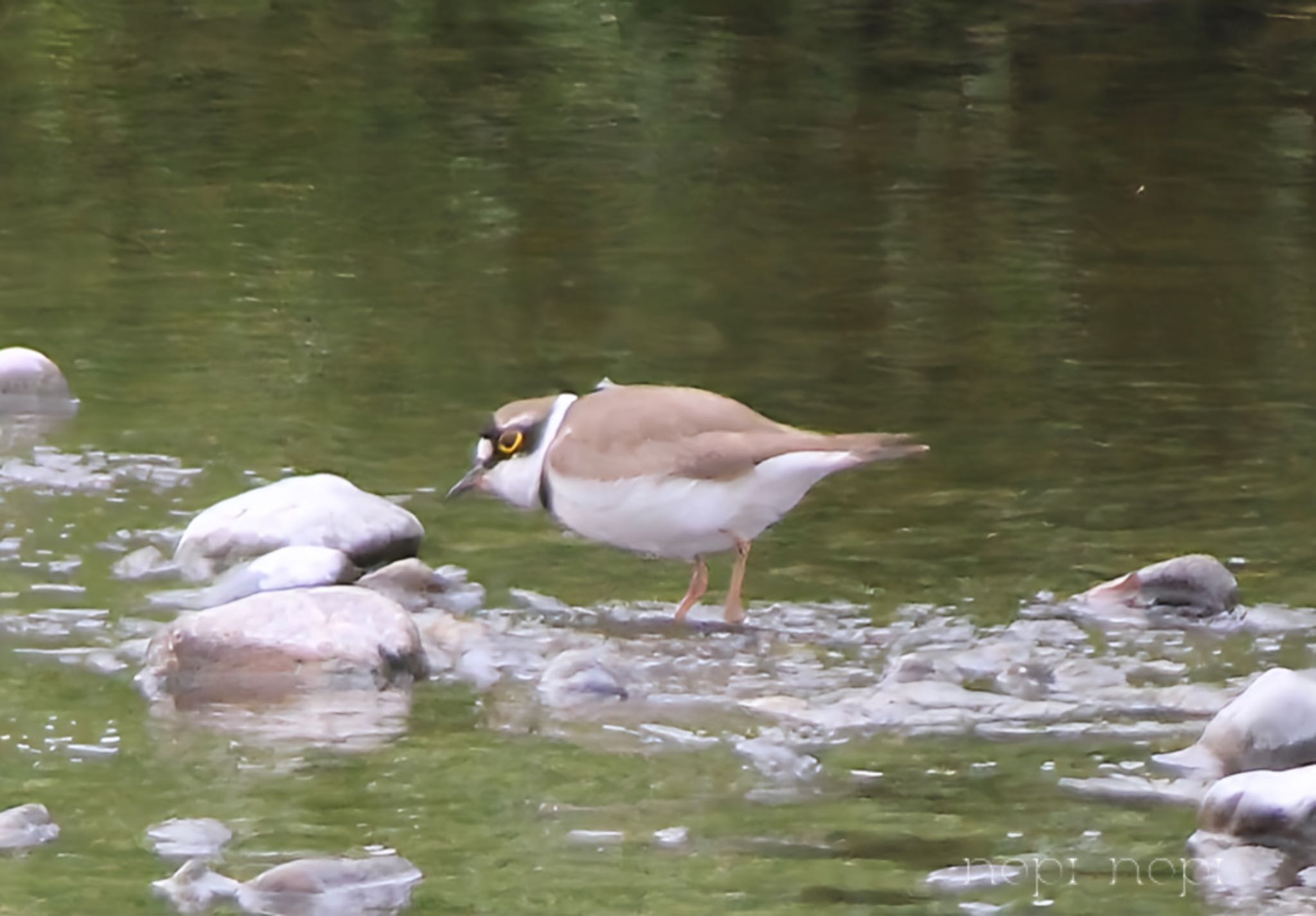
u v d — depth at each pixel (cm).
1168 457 1325
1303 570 1112
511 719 895
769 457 988
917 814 795
